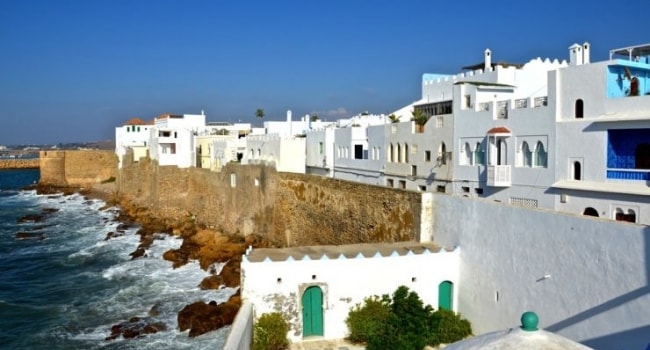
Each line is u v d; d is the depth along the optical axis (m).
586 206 27.31
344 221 41.28
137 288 43.50
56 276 49.06
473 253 25.03
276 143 61.97
